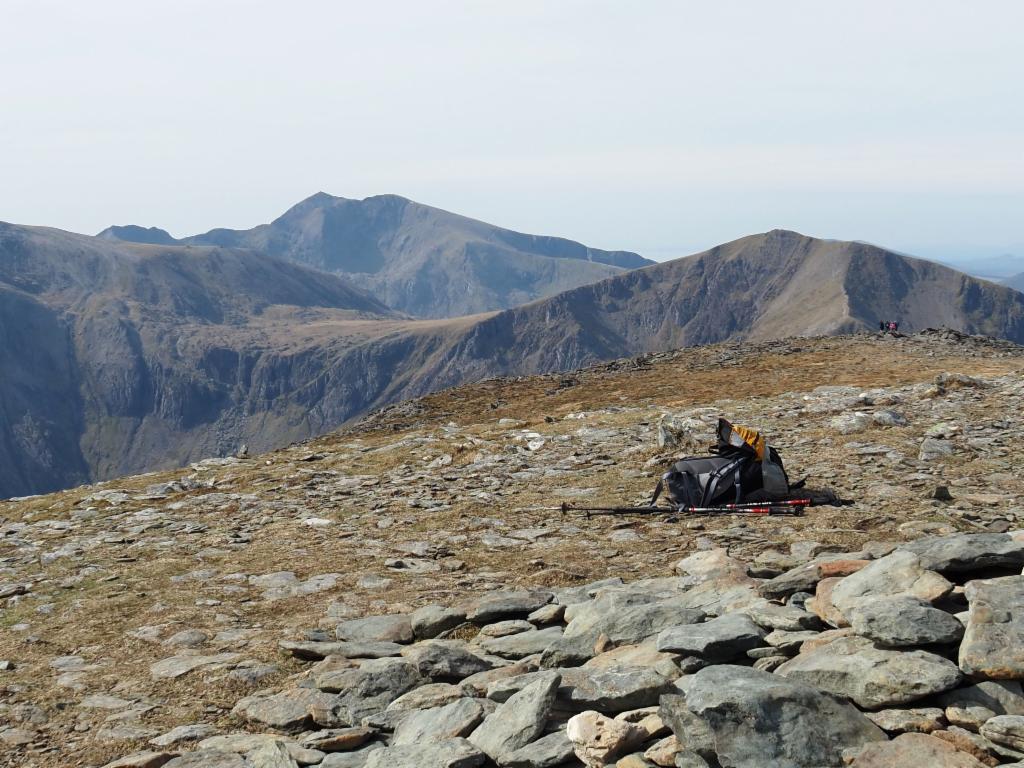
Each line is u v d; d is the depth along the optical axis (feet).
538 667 27.40
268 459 90.17
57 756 25.55
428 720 24.30
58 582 45.70
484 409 149.69
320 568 44.45
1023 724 17.72
